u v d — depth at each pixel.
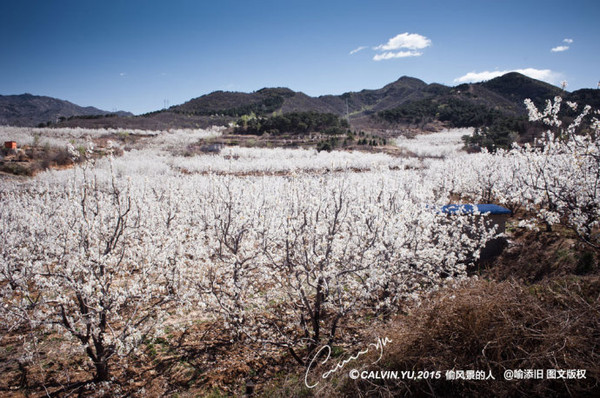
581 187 9.08
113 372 6.53
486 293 5.67
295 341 6.83
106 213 7.82
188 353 6.98
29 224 9.66
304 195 7.17
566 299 5.54
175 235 8.33
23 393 5.98
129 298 6.52
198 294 7.14
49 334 7.75
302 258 6.40
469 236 10.10
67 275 5.76
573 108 9.40
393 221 6.79
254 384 5.89
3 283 8.51
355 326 7.30
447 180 18.58
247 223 7.42
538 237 10.83
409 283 7.73
